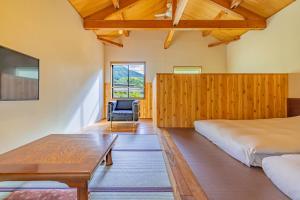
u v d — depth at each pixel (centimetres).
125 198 191
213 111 566
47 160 172
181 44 883
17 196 188
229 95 564
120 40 868
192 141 410
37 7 349
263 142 269
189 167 267
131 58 871
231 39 805
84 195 150
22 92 299
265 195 193
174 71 883
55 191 194
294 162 203
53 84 410
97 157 180
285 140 274
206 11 708
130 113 598
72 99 516
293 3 514
